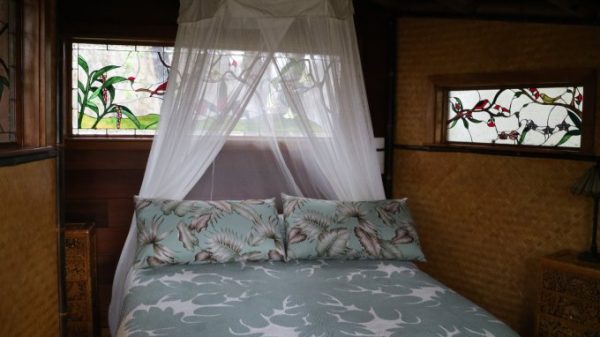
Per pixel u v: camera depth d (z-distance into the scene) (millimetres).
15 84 2748
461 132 3807
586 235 3115
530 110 3426
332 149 3434
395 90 4020
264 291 2564
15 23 2740
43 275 2734
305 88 3367
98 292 3576
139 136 3660
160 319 2227
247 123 3537
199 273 2832
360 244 3096
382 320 2221
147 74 3660
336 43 3375
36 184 2629
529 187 3354
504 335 2115
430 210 3891
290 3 3258
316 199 3410
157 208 3072
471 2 3262
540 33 3266
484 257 3607
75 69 3570
